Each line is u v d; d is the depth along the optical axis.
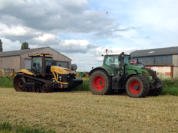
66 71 13.06
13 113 6.46
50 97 10.04
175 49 37.06
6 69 33.25
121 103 8.34
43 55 13.02
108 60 11.93
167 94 11.74
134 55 41.72
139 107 7.52
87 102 8.55
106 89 11.33
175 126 5.22
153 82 10.85
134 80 10.44
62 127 5.14
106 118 5.93
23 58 33.28
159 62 36.97
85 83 14.51
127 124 5.38
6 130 4.51
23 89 13.31
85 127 5.12
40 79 12.84
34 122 5.53
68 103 8.22
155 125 5.30
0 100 8.86
